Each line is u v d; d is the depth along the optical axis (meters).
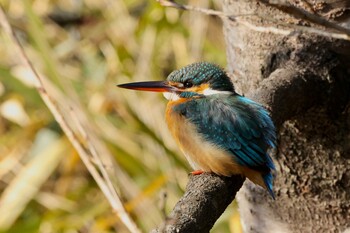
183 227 4.25
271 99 4.37
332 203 4.43
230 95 4.39
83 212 4.72
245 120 4.36
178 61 4.77
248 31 4.43
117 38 4.80
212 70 4.41
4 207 4.72
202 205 4.28
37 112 4.82
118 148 4.72
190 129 4.38
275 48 4.41
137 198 4.62
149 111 4.74
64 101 4.66
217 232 4.70
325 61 4.39
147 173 4.71
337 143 4.41
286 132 4.41
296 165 4.43
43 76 4.69
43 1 4.89
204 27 4.77
